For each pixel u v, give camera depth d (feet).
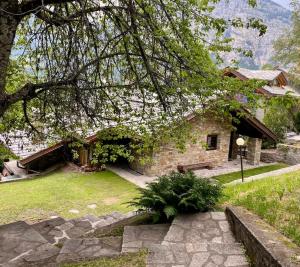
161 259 14.97
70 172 49.21
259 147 59.36
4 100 17.71
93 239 18.25
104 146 25.12
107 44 18.53
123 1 18.37
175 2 18.65
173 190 21.06
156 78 18.92
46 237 22.02
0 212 33.88
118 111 20.99
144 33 18.78
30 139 25.49
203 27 19.43
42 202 37.09
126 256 15.52
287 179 25.39
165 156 48.88
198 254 15.20
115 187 42.96
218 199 21.09
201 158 53.83
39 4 17.42
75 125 22.66
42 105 22.45
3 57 17.10
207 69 18.97
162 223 20.26
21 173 49.88
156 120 21.86
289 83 102.37
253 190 22.81
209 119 52.80
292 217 16.16
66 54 20.75
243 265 14.21
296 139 75.41
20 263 16.74
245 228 15.43
